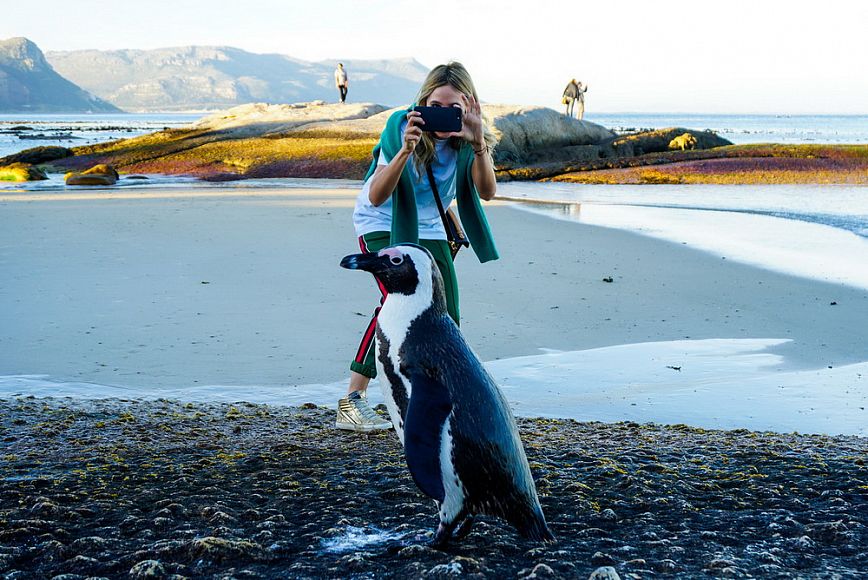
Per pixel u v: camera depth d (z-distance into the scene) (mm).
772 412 6004
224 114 43312
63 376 6820
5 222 15359
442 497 2904
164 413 5695
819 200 22562
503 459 2857
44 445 4762
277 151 32562
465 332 8391
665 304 9641
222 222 15602
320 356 7473
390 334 3119
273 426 5336
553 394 6531
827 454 4566
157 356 7402
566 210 19609
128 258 11711
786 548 3150
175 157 33344
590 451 4641
